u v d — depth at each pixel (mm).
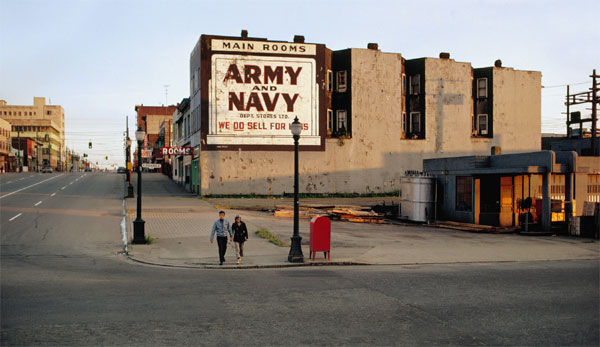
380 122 41688
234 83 36938
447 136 43781
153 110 100375
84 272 12797
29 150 125938
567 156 23156
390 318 8320
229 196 36875
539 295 10188
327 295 10039
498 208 25172
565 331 7648
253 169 37438
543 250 17812
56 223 23172
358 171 40656
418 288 10844
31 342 6840
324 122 38469
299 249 14570
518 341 7137
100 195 38719
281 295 10000
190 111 43219
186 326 7715
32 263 14234
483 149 44750
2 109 187875
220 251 14117
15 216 25453
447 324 7984
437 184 28547
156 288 10656
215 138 36625
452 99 44062
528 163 23875
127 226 22406
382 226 25500
